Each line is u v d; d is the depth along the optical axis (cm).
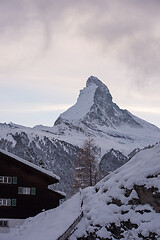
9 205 4688
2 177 4734
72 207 3256
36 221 3638
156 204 2433
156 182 2525
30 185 4806
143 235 2267
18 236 3100
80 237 2517
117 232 2439
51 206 4828
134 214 2477
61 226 2759
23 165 4778
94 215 2647
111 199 2739
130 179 2711
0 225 4619
